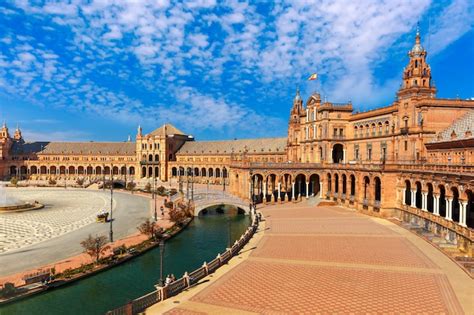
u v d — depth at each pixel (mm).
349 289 32531
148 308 28703
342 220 67062
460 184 47000
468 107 73375
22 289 34625
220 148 165500
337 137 97688
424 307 28594
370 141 88500
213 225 70375
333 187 91125
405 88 76062
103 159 179375
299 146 115312
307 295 31219
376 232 56281
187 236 61500
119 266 44750
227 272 37438
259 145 152375
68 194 122062
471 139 55156
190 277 34188
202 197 89812
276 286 33406
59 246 51656
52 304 33719
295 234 55156
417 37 75062
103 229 64062
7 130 183000
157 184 151875
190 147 176625
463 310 27906
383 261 40812
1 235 58844
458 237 46281
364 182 77625
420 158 72312
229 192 106250
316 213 75438
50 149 183500
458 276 35656
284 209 81750
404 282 34125
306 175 94812
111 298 35188
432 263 39906
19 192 127625
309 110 105000
